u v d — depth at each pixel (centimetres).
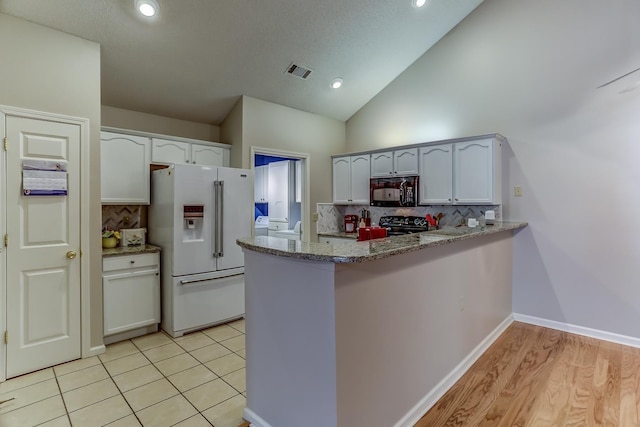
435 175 383
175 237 320
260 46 337
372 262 163
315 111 472
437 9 358
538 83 338
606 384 228
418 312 199
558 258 331
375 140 480
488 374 245
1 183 238
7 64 240
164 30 290
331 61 386
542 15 333
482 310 285
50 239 259
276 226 602
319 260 142
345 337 148
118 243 346
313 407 154
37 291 254
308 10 311
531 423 188
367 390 161
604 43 300
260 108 413
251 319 191
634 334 294
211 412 203
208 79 359
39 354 255
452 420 193
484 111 375
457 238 218
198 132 429
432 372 212
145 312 324
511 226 312
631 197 292
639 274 290
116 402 213
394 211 463
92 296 280
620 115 295
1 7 237
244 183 374
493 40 366
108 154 325
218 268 349
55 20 256
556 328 335
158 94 361
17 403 212
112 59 304
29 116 248
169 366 261
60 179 262
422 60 426
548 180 334
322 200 490
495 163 340
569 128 321
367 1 320
